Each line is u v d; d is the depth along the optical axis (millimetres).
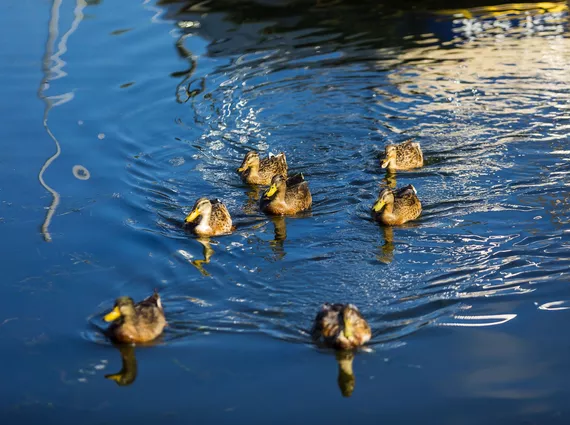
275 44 23891
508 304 12258
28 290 12953
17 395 10539
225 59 22969
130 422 10000
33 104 20344
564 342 11297
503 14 25156
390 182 16594
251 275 13383
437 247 14109
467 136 18219
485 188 16094
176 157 17812
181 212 15648
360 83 21125
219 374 10867
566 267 13180
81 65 22719
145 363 11141
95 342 11648
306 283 13094
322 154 17859
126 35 24766
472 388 10453
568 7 25359
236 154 17938
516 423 9797
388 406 10172
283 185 15516
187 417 10055
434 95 20250
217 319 12133
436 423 9844
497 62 21891
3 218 15242
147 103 20406
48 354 11383
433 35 23891
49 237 14602
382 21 25141
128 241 14523
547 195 15672
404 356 11148
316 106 20031
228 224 15016
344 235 14703
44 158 17672
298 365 11031
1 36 24594
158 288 13000
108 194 16234
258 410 10148
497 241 14164
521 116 18969
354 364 11008
